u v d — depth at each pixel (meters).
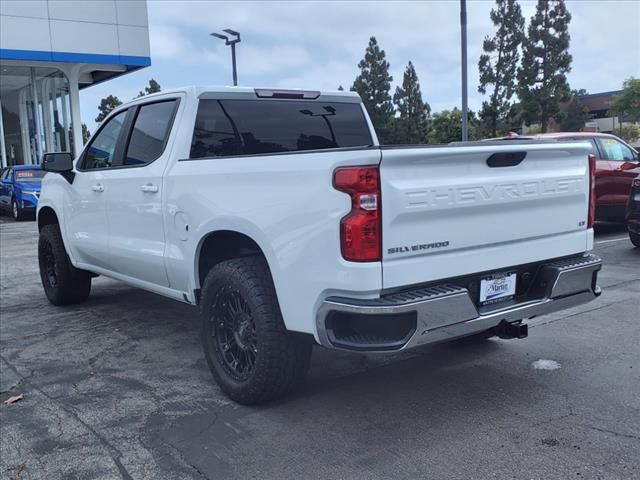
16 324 6.27
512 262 3.76
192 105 4.68
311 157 3.34
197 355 5.14
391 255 3.19
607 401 3.92
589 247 4.30
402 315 3.18
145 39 24.58
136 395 4.30
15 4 21.91
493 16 40.38
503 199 3.63
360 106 5.82
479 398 4.04
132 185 5.00
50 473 3.27
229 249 4.38
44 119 28.03
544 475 3.07
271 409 3.97
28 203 18.95
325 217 3.25
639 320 5.68
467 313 3.41
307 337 3.48
